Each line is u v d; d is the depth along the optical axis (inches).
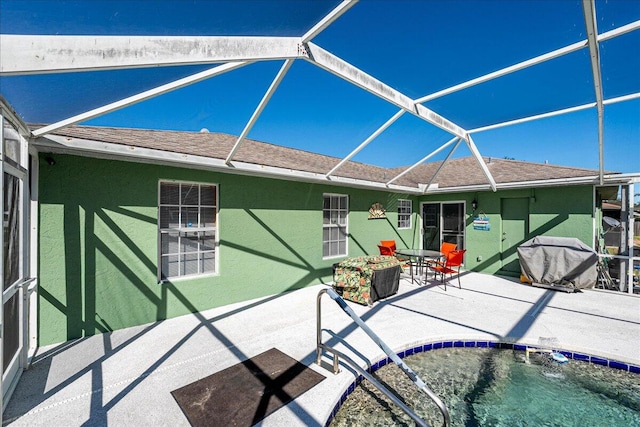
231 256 237.8
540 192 326.3
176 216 213.6
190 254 220.5
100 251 176.7
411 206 437.4
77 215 168.9
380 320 203.2
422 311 222.4
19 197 130.7
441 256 299.0
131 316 188.4
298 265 288.4
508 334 179.5
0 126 98.5
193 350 156.9
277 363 143.9
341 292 261.0
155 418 104.6
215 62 99.1
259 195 256.1
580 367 157.8
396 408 126.0
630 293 270.7
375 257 290.4
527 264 300.0
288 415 107.2
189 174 213.2
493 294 270.4
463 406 128.7
